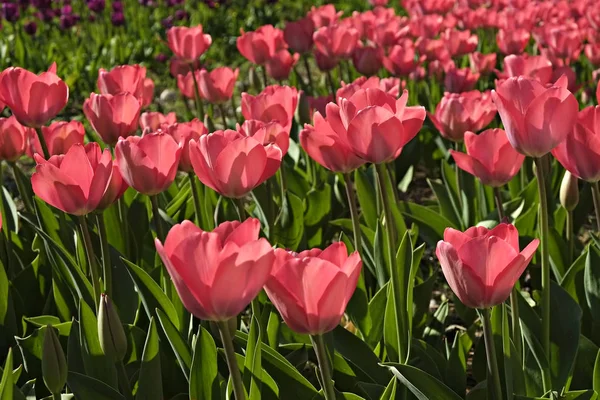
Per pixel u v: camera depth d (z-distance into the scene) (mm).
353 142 1151
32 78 1357
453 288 1040
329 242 1754
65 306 1399
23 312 1415
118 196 1256
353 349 1266
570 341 1262
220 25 4434
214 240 940
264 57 2068
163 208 1640
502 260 1015
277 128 1293
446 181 1713
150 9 4809
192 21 4441
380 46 2404
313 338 1005
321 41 2066
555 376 1262
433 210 1665
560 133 1126
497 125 2219
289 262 963
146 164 1205
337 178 1778
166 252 952
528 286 1676
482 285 1022
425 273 1735
